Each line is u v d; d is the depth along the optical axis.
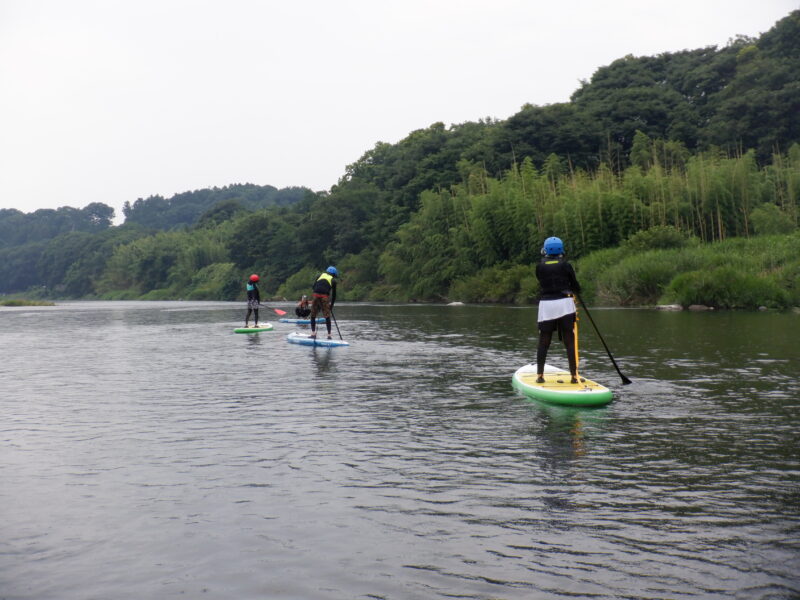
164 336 20.08
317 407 7.70
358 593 3.08
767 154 61.38
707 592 3.05
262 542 3.69
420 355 13.14
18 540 3.75
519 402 7.92
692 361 11.23
